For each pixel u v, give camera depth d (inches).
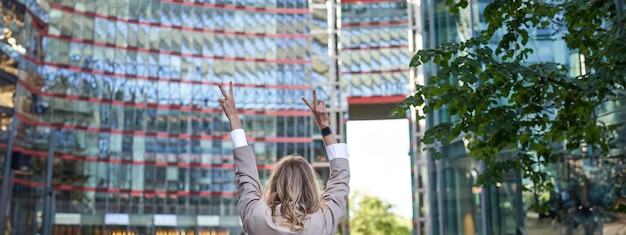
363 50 3949.3
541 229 733.3
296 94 3452.3
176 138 3184.1
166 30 3260.3
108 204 2947.8
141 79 3157.0
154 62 3206.2
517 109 301.7
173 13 3289.9
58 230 2787.9
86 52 3011.8
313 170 127.3
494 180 321.7
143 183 3058.6
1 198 2081.7
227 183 3225.9
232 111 136.4
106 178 2967.5
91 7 3051.2
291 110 3427.7
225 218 3179.1
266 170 3339.1
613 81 281.7
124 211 2987.2
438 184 1109.7
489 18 311.4
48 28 2883.9
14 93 2348.7
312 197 122.6
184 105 3235.7
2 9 2310.5
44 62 2854.3
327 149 138.5
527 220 785.6
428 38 1214.9
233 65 3393.2
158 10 3245.6
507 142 304.0
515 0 308.7
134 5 3179.1
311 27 3855.8
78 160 2903.5
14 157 2524.6
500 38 845.2
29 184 2659.9
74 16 2987.2
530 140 311.4
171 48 3260.3
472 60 282.0
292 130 3410.4
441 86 289.3
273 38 3474.4
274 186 124.3
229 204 3201.3
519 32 314.2
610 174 442.3
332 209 125.9
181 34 3297.2
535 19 316.8
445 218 1080.2
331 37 3855.8
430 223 1173.1
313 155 3398.1
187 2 3329.2
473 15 939.3
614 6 306.3
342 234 3624.5
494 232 887.7
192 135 3218.5
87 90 2989.7
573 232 665.6
